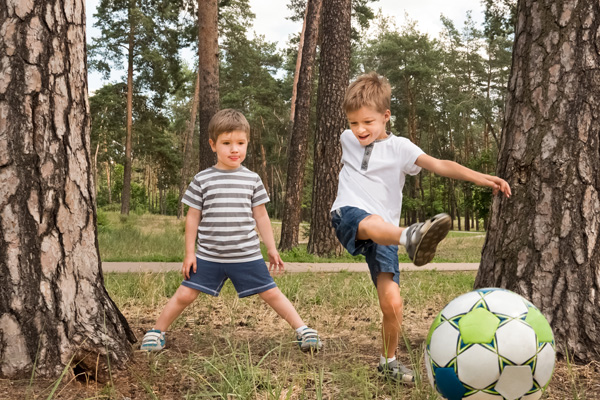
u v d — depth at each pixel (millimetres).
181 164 49750
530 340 2219
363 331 4562
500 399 2234
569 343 3391
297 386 3008
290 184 16688
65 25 3203
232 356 3262
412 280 8789
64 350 2986
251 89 54938
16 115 3016
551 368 2277
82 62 3334
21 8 3047
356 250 3016
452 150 60188
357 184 3170
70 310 3090
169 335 4227
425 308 5891
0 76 3008
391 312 3088
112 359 3076
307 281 8602
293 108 22750
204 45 14750
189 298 3744
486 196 28125
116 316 3393
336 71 14141
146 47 38094
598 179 3496
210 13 14695
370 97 3090
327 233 14320
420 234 2365
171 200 70312
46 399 2666
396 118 56812
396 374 3094
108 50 37656
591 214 3479
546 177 3604
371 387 2986
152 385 2975
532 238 3615
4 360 2881
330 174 14328
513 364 2193
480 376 2213
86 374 3002
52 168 3096
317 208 14391
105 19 37344
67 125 3182
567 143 3564
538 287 3545
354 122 3154
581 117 3549
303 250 15469
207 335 4188
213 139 3838
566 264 3488
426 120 56594
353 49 53594
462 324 2291
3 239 2959
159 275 8375
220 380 3000
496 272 3783
